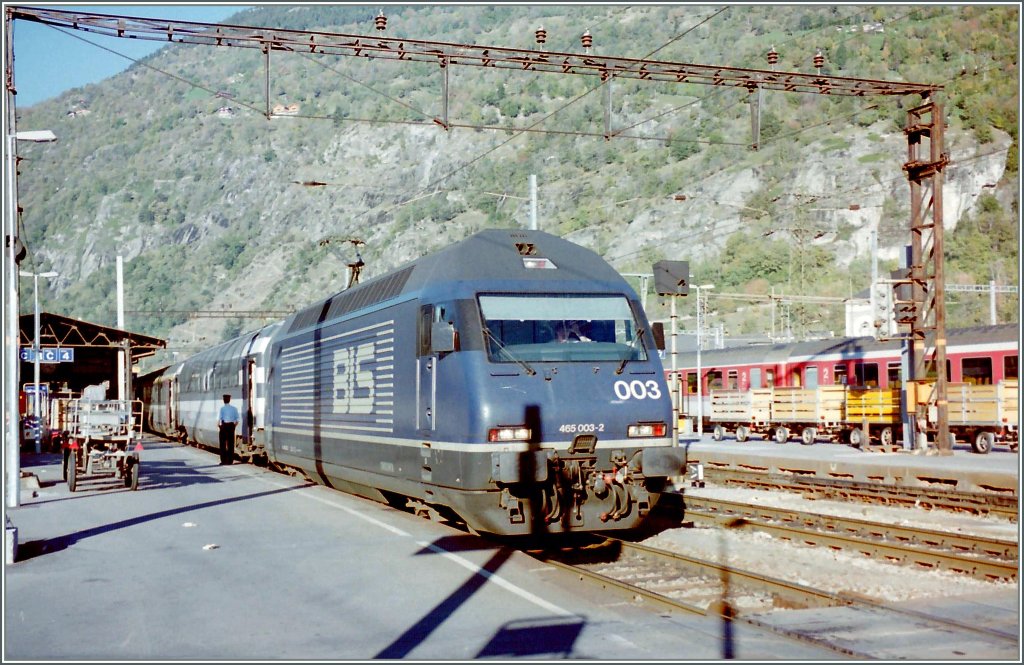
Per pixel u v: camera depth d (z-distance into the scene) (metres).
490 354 11.74
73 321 44.84
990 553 11.73
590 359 12.09
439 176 180.12
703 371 44.56
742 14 186.00
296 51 19.11
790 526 13.99
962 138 114.81
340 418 16.69
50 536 13.11
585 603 8.88
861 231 108.62
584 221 131.12
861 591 9.81
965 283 91.56
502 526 11.33
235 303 156.88
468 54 19.50
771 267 101.25
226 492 18.84
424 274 13.38
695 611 8.52
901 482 21.00
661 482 12.16
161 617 8.46
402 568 10.58
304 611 8.62
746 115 139.62
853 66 137.75
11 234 16.06
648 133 151.50
